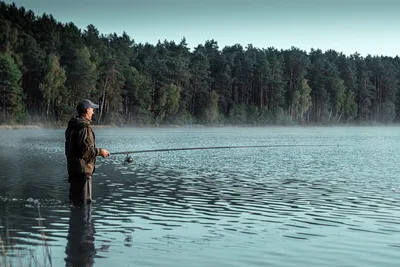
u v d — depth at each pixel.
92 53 131.25
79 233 9.45
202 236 9.35
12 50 125.94
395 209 12.31
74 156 12.55
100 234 9.41
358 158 29.91
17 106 105.94
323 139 61.16
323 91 174.50
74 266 7.42
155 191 15.05
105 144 45.09
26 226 9.95
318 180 18.39
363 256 8.13
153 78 139.88
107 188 15.65
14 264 7.47
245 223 10.55
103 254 8.06
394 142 53.28
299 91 167.12
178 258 7.90
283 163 25.97
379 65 194.62
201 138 60.91
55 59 113.94
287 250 8.45
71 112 110.81
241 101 163.75
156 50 174.62
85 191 12.66
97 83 123.75
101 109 123.50
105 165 23.73
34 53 122.56
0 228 9.74
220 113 153.50
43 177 18.20
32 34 140.50
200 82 149.25
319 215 11.51
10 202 12.69
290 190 15.59
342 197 14.21
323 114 175.88
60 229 9.76
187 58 152.88
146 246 8.59
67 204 12.48
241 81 162.12
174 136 67.38
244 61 163.38
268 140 56.81
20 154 30.53
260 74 162.88
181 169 22.17
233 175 19.84
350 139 61.69
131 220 10.69
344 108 182.25
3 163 24.14
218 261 7.78
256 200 13.54
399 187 16.48
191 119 142.12
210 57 170.12
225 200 13.48
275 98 162.50
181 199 13.55
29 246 8.48
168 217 11.08
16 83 105.69
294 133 88.06
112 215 11.19
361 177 19.53
